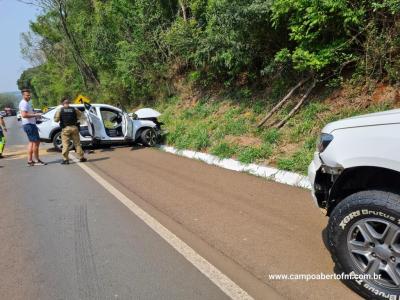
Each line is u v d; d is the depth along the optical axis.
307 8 7.41
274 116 9.38
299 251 3.97
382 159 2.83
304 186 6.10
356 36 7.71
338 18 7.52
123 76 18.95
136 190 6.73
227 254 4.03
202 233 4.61
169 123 13.65
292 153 7.43
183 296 3.28
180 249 4.19
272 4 8.43
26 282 3.65
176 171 8.12
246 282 3.46
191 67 15.99
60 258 4.12
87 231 4.85
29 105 9.79
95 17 22.41
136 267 3.83
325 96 8.57
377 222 2.89
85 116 11.66
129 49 18.00
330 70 8.66
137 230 4.79
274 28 9.10
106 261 3.99
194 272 3.68
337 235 3.09
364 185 3.24
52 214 5.62
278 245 4.15
